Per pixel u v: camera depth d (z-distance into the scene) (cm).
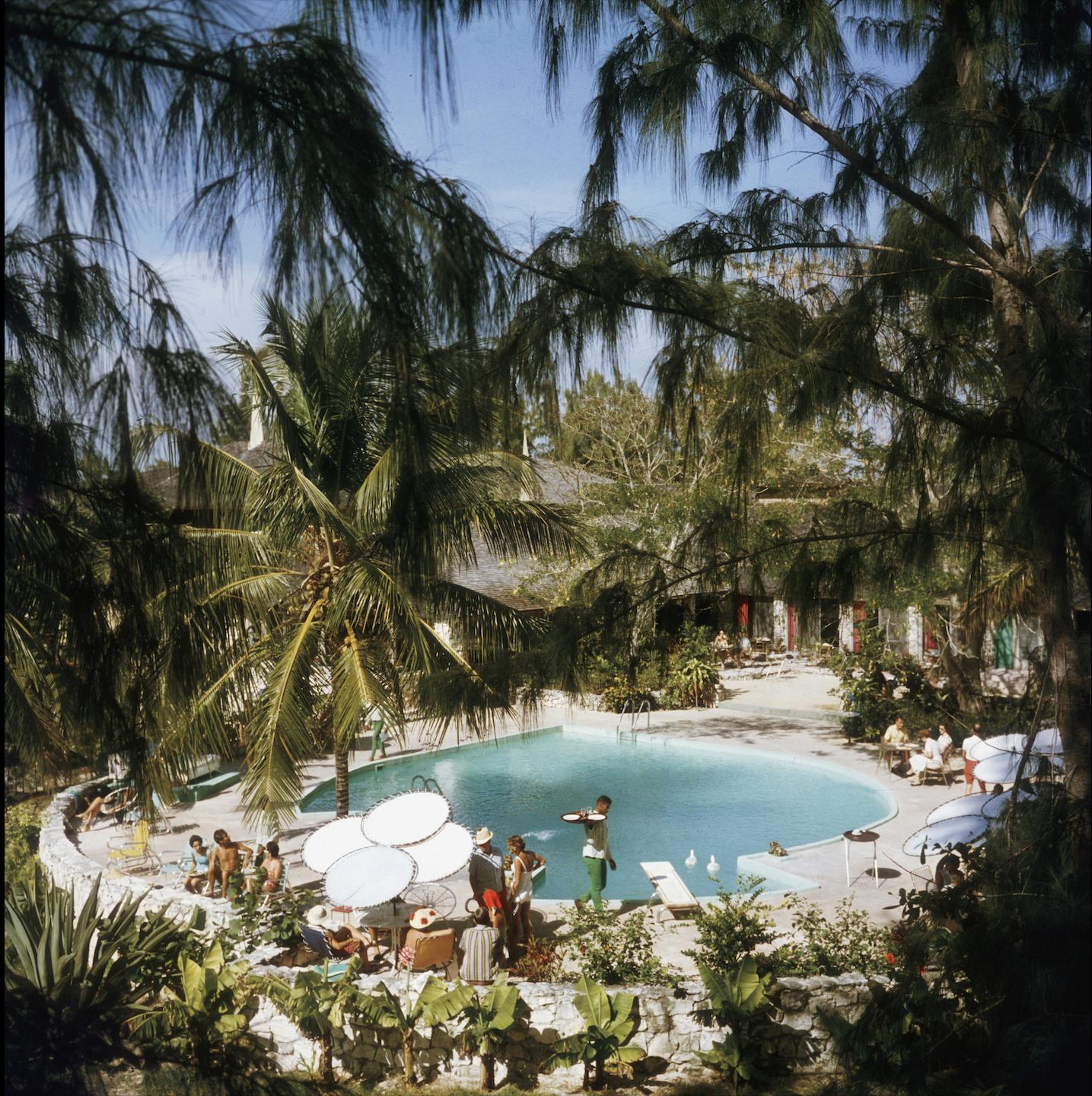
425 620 1563
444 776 2755
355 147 324
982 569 602
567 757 2956
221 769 2512
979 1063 524
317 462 1614
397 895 1364
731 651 3556
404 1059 1246
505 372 489
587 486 2406
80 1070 433
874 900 1709
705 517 644
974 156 635
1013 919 521
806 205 684
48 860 1816
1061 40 601
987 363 655
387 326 359
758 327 570
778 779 2662
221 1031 1234
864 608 667
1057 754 580
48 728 380
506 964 1398
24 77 277
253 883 1596
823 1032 1214
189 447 350
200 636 427
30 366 344
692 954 1335
